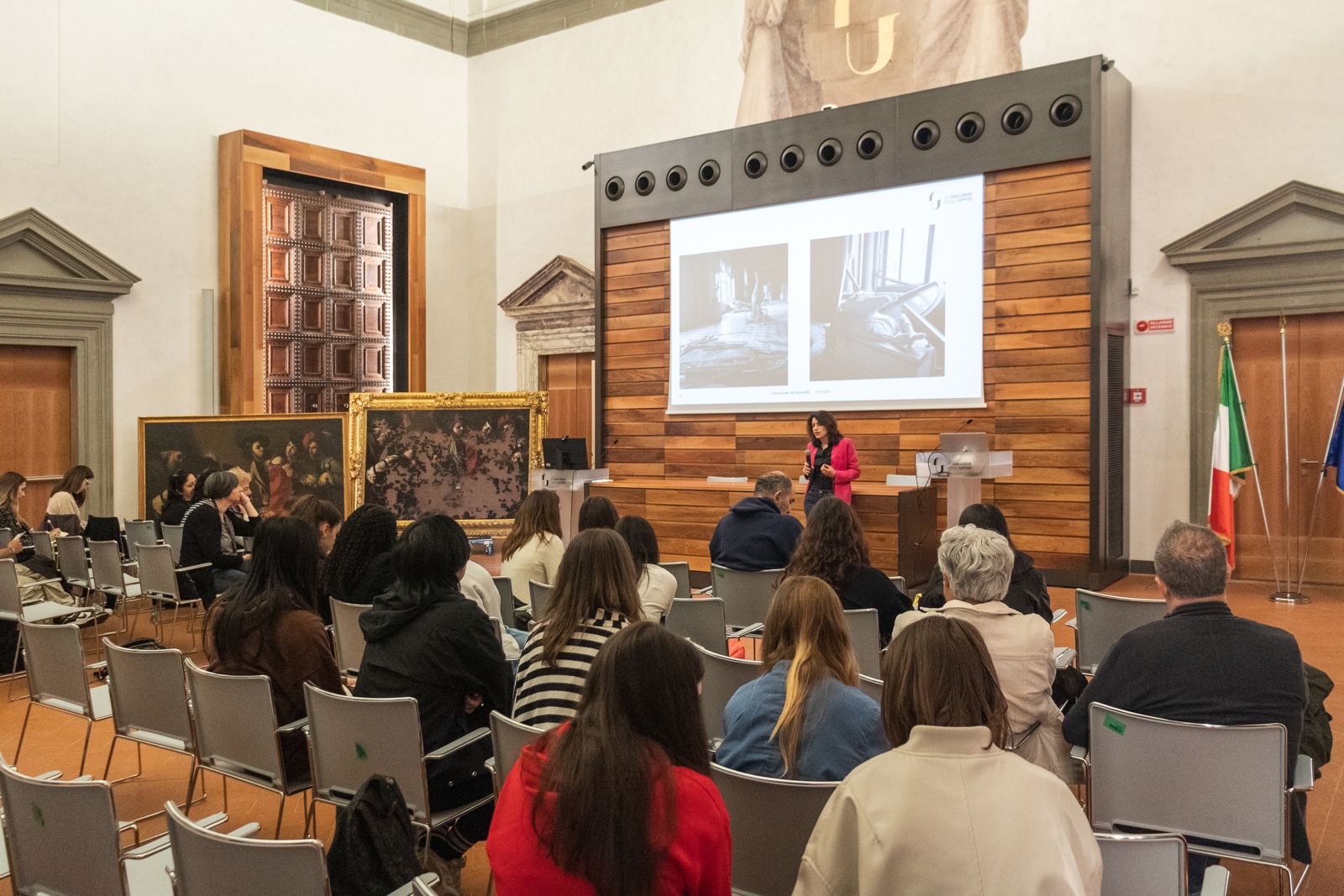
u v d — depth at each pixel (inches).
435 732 119.2
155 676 137.3
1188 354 350.9
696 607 166.9
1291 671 100.3
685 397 429.4
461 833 125.0
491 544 352.2
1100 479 332.2
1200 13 346.6
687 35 470.6
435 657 119.5
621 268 450.9
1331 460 317.7
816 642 95.2
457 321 550.9
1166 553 106.5
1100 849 71.5
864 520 319.0
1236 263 339.0
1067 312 339.3
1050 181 342.6
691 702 64.4
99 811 87.4
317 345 486.0
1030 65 377.7
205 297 447.5
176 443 397.4
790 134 399.5
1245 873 131.6
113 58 417.1
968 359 360.2
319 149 471.8
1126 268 359.9
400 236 518.9
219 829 152.8
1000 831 61.3
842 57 418.6
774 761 93.8
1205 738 97.1
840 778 90.0
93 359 411.2
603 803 58.3
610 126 497.0
